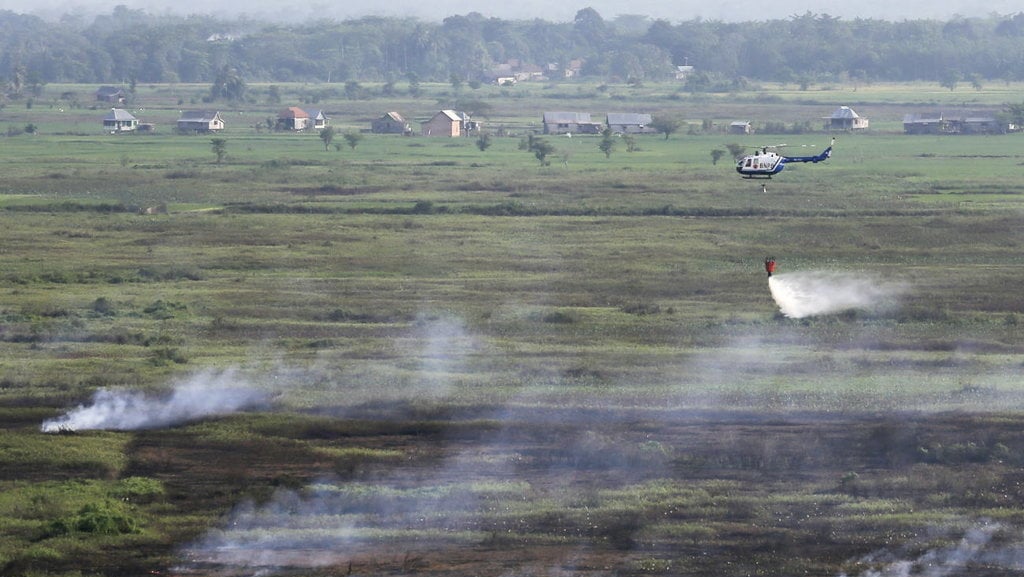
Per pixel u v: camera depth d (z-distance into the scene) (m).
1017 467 161.75
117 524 142.00
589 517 145.88
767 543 138.62
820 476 159.75
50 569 130.38
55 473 160.50
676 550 136.88
